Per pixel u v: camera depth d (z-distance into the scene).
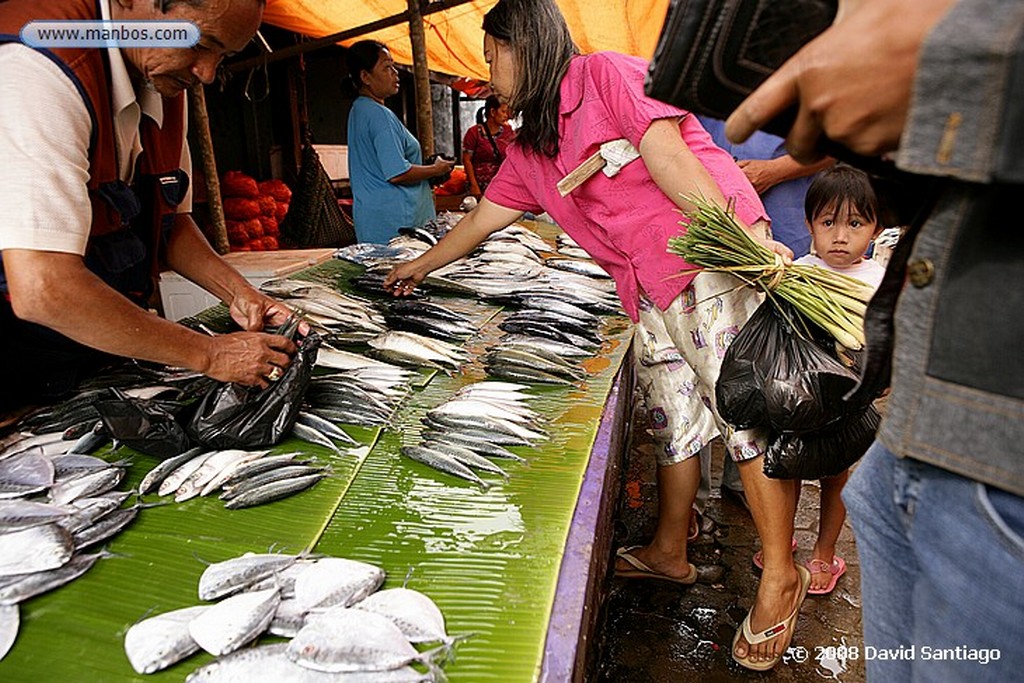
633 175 2.32
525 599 1.29
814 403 1.82
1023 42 0.59
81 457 1.73
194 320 3.00
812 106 0.76
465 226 3.28
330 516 1.59
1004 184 0.67
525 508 1.62
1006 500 0.77
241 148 8.74
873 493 1.08
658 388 2.69
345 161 10.94
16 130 1.45
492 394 2.27
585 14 7.22
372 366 2.46
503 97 2.49
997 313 0.74
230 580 1.31
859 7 0.72
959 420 0.79
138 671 1.12
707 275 2.27
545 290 3.58
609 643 2.61
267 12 6.45
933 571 0.86
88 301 1.55
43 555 1.33
